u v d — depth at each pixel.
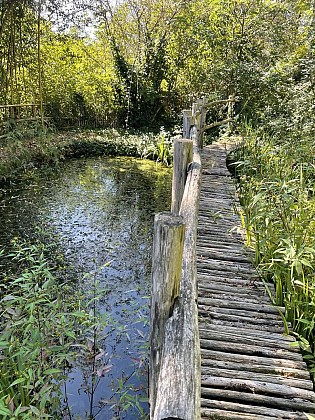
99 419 2.06
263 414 1.62
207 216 3.53
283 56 8.03
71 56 9.80
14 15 7.01
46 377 2.05
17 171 6.58
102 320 2.42
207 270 2.65
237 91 7.83
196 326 1.06
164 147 8.04
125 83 9.94
